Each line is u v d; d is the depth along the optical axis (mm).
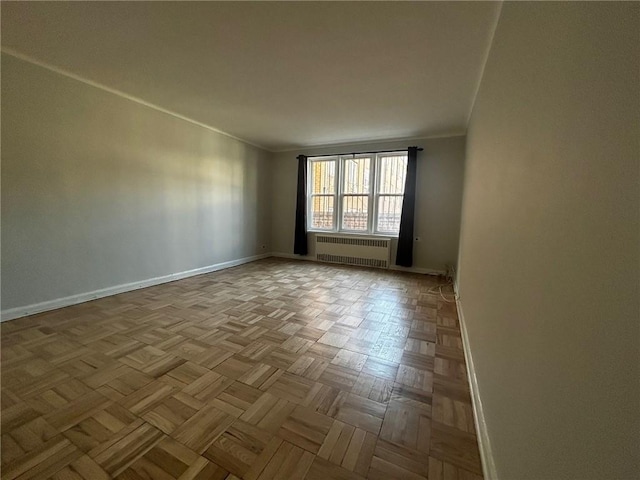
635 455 401
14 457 1250
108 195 3361
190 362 2041
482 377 1538
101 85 3125
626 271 428
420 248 5043
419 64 2467
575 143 626
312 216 6176
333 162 5824
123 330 2531
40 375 1851
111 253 3438
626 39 453
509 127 1278
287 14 1868
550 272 732
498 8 1722
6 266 2625
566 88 692
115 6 1830
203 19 1942
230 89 3113
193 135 4410
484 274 1730
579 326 567
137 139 3621
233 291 3777
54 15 1931
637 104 417
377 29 2008
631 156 427
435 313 3090
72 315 2828
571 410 583
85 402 1608
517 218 1065
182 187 4297
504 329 1166
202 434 1397
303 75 2732
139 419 1488
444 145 4770
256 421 1492
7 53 2486
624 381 426
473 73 2568
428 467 1245
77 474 1178
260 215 6117
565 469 599
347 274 4859
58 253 2961
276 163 6375
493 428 1207
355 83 2877
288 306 3238
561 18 743
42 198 2814
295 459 1272
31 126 2701
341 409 1595
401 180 5211
